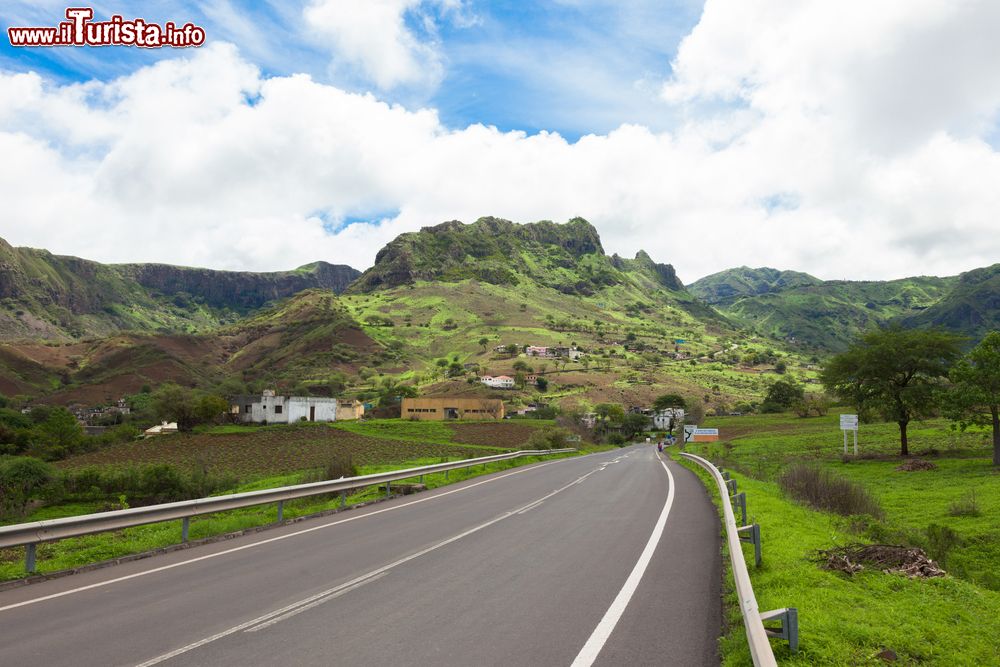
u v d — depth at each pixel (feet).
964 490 81.00
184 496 131.03
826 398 339.98
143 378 620.90
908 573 28.30
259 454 227.20
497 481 78.89
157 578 28.32
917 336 135.23
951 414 111.65
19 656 18.11
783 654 17.34
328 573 28.58
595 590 25.31
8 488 122.83
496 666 17.06
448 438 277.44
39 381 634.84
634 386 611.88
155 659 17.71
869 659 17.51
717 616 21.70
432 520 45.32
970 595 25.62
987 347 107.45
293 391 556.10
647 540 36.73
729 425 301.43
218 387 561.84
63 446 240.32
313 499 69.62
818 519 44.50
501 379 585.22
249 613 22.26
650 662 17.43
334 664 17.22
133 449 244.63
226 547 36.06
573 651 18.26
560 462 126.93
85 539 42.80
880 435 186.50
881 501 78.02
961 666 17.94
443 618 21.50
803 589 24.25
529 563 30.48
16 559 37.78
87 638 19.71
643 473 92.89
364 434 282.97
